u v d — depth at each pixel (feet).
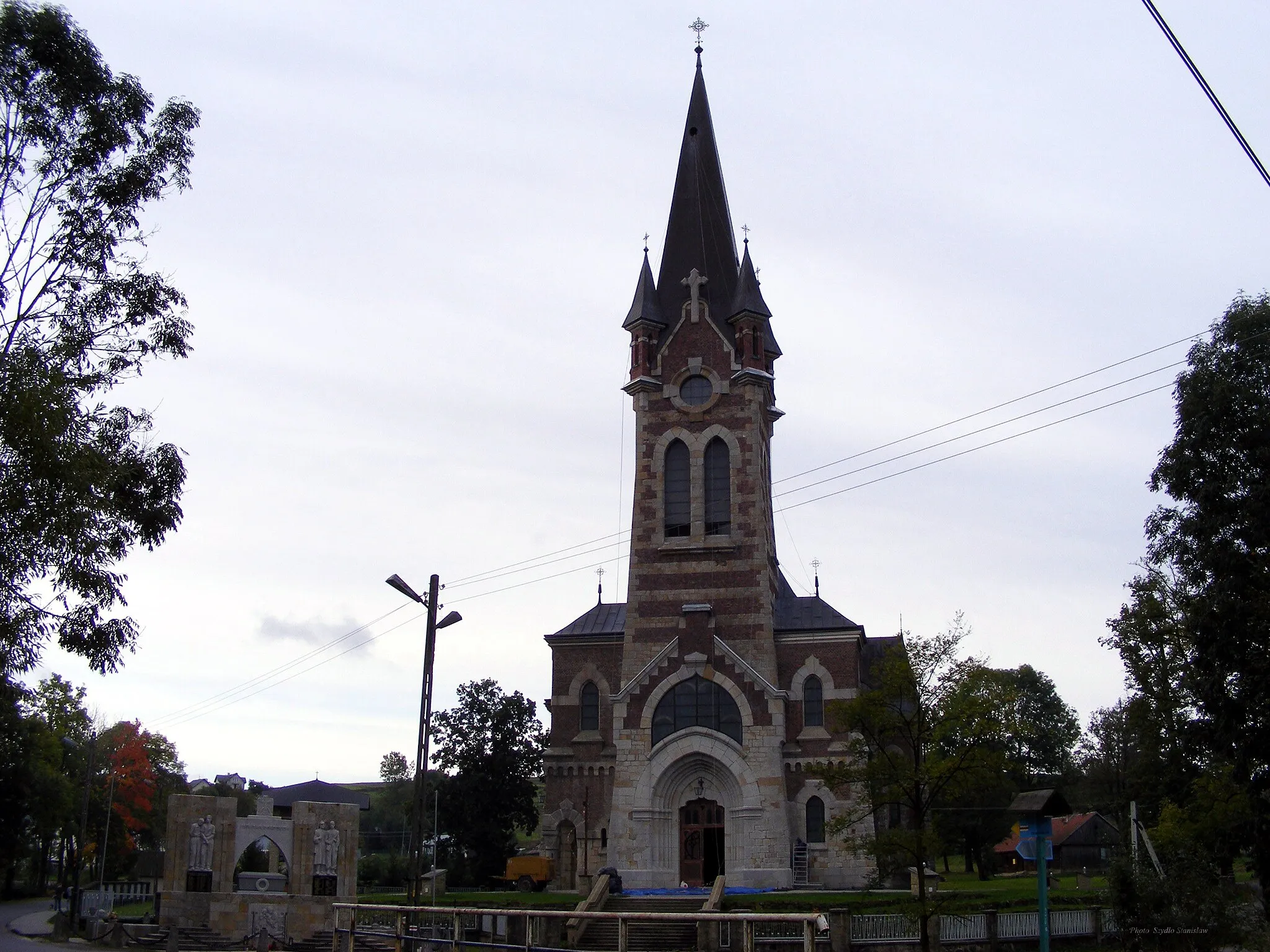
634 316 233.35
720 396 226.99
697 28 262.88
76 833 346.54
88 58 98.53
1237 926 116.26
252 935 198.08
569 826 224.74
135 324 101.65
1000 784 125.39
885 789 128.47
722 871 204.23
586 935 168.86
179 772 410.72
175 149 103.45
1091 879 258.16
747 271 232.94
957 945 148.66
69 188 100.27
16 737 298.76
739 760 203.92
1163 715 185.47
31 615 84.94
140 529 100.22
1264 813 144.56
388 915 193.26
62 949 185.37
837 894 177.78
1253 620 140.77
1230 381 151.12
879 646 242.17
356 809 209.15
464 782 283.79
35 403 80.33
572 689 230.89
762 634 212.43
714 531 221.46
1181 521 157.17
